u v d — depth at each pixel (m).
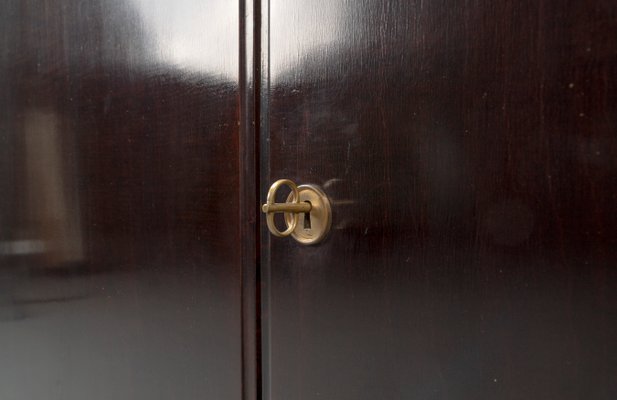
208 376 0.40
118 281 0.45
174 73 0.41
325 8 0.34
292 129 0.36
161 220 0.42
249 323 0.38
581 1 0.26
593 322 0.26
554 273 0.27
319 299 0.35
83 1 0.46
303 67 0.35
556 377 0.28
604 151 0.26
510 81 0.28
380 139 0.32
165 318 0.42
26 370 0.54
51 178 0.50
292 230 0.34
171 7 0.41
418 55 0.31
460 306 0.30
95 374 0.48
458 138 0.30
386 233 0.32
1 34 0.54
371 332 0.33
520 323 0.28
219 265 0.39
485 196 0.29
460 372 0.30
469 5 0.29
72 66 0.47
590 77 0.26
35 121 0.51
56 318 0.51
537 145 0.28
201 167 0.40
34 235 0.52
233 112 0.38
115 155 0.45
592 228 0.26
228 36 0.38
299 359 0.36
